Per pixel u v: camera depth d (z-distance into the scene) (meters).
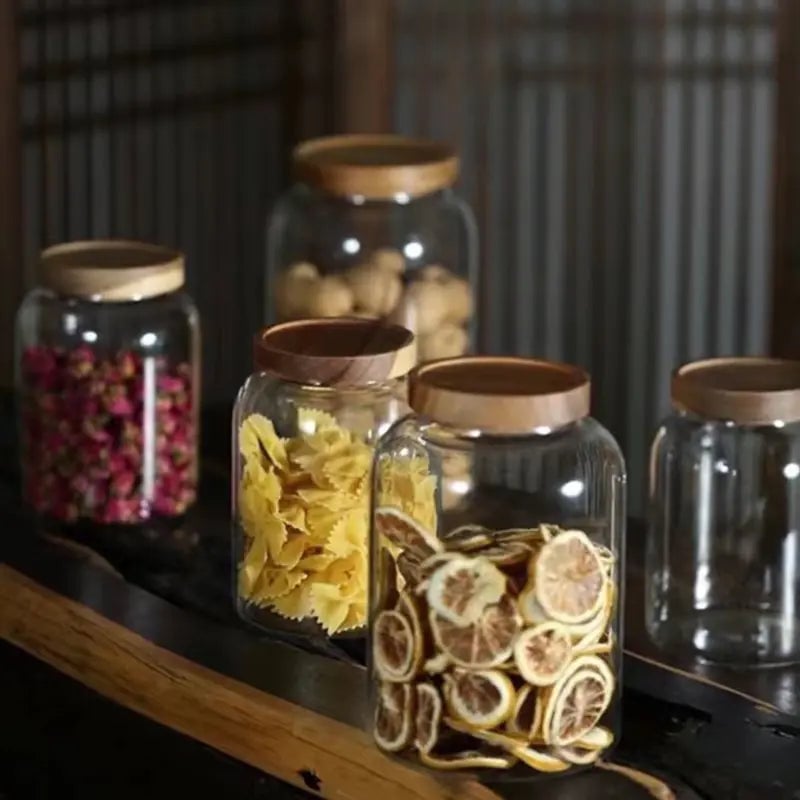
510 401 1.69
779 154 3.24
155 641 1.99
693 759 1.73
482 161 3.95
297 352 1.96
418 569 1.69
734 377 1.97
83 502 2.34
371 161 2.56
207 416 2.76
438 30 3.84
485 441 1.75
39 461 2.36
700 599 2.01
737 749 1.75
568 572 1.67
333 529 1.97
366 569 1.98
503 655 1.65
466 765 1.67
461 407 1.69
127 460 2.33
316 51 3.60
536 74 3.90
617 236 4.03
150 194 3.66
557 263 4.06
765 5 3.87
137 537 2.30
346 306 2.51
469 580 1.66
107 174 3.60
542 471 1.75
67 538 2.29
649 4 3.86
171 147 3.68
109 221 3.62
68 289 2.30
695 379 1.96
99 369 2.32
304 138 3.64
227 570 2.19
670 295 4.07
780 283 3.28
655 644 1.98
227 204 3.77
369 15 3.39
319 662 1.94
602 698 1.71
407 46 3.82
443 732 1.68
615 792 1.67
